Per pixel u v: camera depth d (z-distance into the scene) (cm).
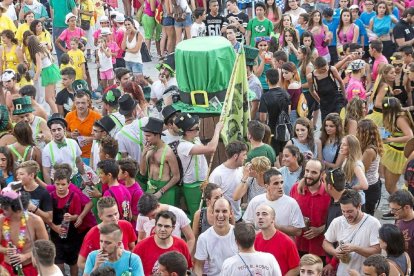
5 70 1792
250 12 2530
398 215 1074
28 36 1922
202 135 1427
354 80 1695
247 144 1417
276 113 1509
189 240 1105
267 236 1034
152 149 1271
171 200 1273
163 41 2438
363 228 1058
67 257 1204
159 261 912
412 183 1266
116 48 2138
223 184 1198
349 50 1958
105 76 2122
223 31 2241
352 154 1216
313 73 1684
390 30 2262
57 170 1180
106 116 1370
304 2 2659
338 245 1084
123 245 1048
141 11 2655
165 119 1299
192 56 1423
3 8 2230
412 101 1686
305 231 1148
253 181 1223
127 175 1184
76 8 2353
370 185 1297
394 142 1412
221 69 1431
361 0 2492
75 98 1438
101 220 1139
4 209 1048
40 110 1506
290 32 1950
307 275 949
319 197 1138
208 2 2538
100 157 1271
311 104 1788
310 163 1135
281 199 1116
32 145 1306
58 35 2341
